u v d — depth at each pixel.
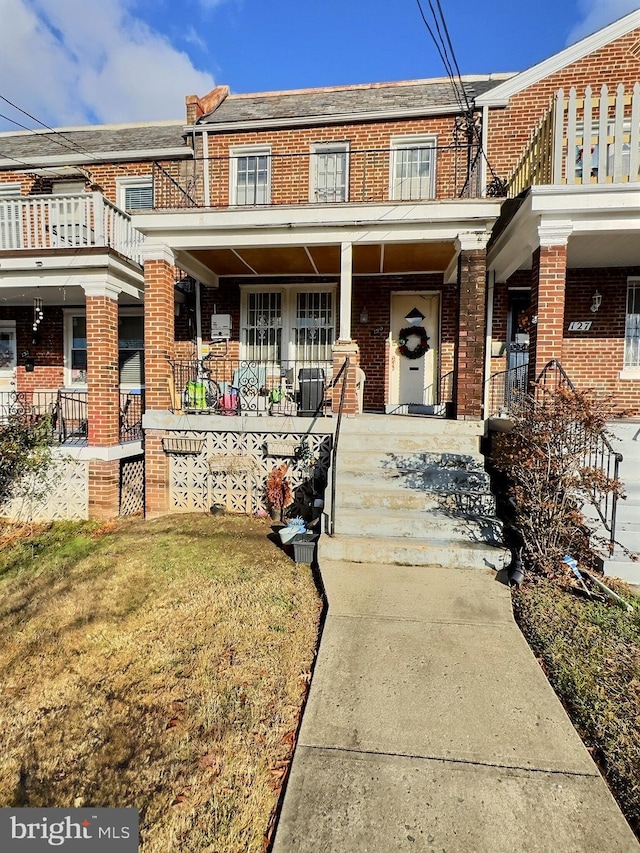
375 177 9.57
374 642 3.58
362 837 2.10
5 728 2.94
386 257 8.43
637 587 4.45
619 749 2.57
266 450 7.19
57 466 7.67
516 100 8.98
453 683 3.12
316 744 2.62
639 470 5.70
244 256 8.39
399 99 9.98
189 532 6.48
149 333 7.43
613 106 7.84
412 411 9.52
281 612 4.18
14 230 8.12
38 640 3.95
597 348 8.73
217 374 10.14
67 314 11.12
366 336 9.91
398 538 5.24
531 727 2.74
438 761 2.50
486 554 4.82
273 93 11.25
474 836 2.10
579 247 7.15
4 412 9.41
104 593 4.76
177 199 10.34
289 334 10.12
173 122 12.20
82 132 12.22
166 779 2.49
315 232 7.21
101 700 3.15
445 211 6.79
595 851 2.03
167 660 3.55
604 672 3.23
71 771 2.58
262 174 10.09
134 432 9.65
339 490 5.75
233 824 2.22
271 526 6.69
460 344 6.93
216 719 2.90
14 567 5.79
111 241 8.27
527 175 7.20
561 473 4.54
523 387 7.52
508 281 9.04
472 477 5.91
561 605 4.12
